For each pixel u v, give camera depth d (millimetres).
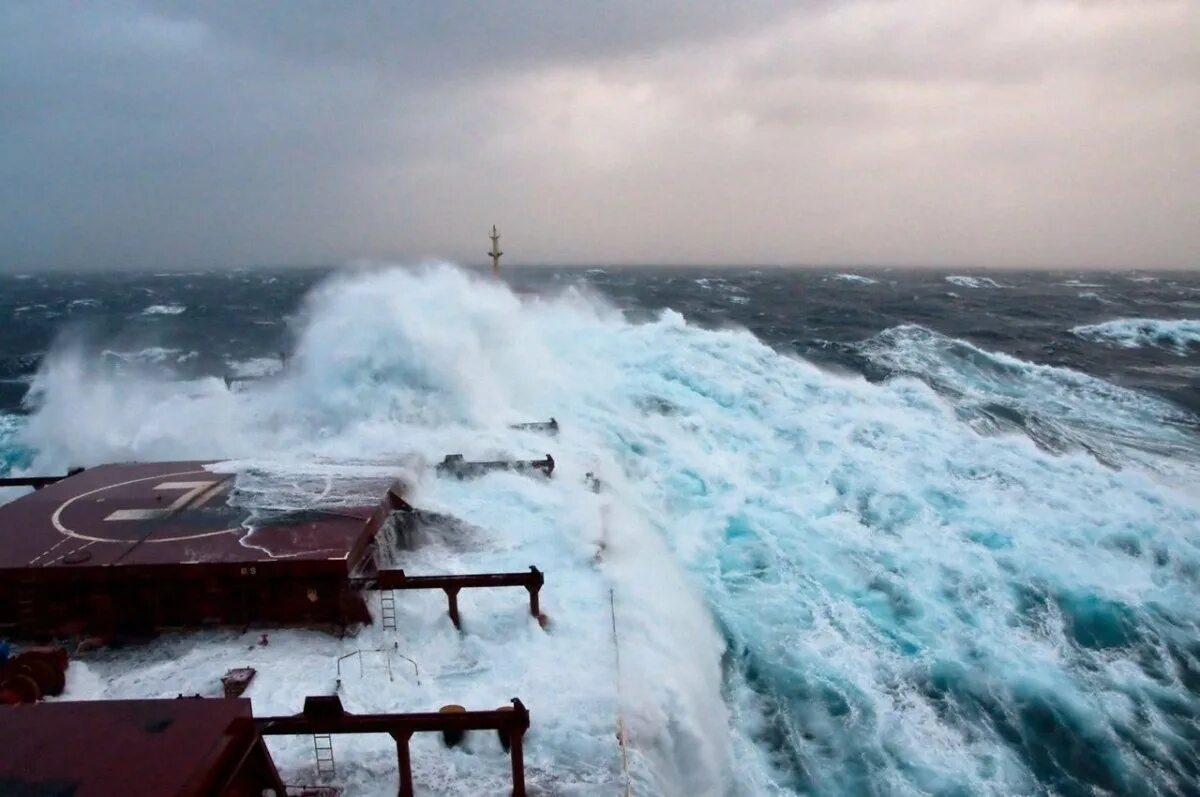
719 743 9492
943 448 19984
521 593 10672
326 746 7656
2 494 16656
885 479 17812
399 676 8875
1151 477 19625
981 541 15297
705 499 16250
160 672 8984
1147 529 15820
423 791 7160
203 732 5551
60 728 5582
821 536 15055
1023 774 9969
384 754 7633
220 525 10953
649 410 21266
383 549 11656
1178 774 10133
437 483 14516
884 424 21609
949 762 9984
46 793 4848
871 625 12547
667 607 10914
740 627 12148
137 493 12266
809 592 13227
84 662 9234
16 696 7652
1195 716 11156
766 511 15914
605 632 9812
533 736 7895
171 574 9641
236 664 9133
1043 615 13125
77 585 9680
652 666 9188
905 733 10375
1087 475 18484
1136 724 10930
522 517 13102
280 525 10922
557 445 17344
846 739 10227
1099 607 13344
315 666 9062
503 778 7391
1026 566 14414
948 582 13852
